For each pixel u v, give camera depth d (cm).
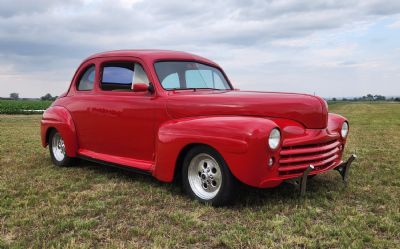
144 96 500
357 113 3095
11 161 686
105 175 569
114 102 532
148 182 525
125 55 539
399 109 4100
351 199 453
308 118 436
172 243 327
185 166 442
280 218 382
